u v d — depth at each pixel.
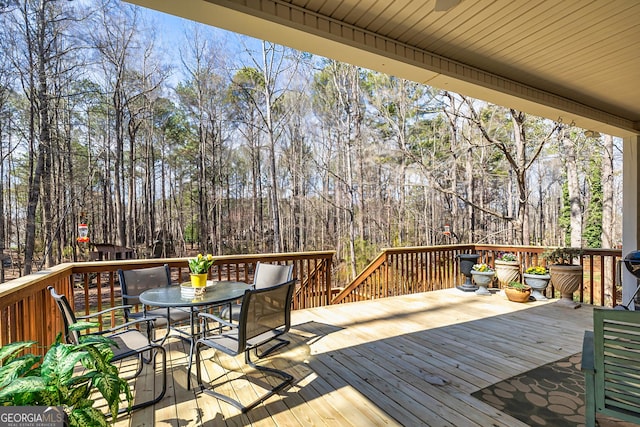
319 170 16.34
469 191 14.74
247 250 16.14
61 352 1.38
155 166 15.33
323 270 5.14
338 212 16.47
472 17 2.61
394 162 16.17
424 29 2.79
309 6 2.45
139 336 2.61
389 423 2.15
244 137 15.94
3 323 2.19
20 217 12.37
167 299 2.73
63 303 2.02
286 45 2.69
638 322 1.53
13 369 1.31
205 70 15.03
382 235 16.86
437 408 2.32
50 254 12.30
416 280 6.18
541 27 2.77
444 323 4.24
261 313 2.51
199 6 2.12
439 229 17.48
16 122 11.62
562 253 5.22
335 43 2.65
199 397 2.51
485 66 3.48
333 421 2.18
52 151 12.22
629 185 5.40
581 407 2.32
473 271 5.81
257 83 15.25
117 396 1.42
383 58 2.91
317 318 4.46
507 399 2.44
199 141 15.33
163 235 15.43
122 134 13.95
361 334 3.85
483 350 3.36
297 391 2.58
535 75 3.71
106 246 11.73
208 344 2.53
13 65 11.20
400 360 3.13
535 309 4.89
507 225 14.40
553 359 3.13
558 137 10.01
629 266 3.28
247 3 2.22
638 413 1.54
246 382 2.74
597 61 3.38
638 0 2.40
